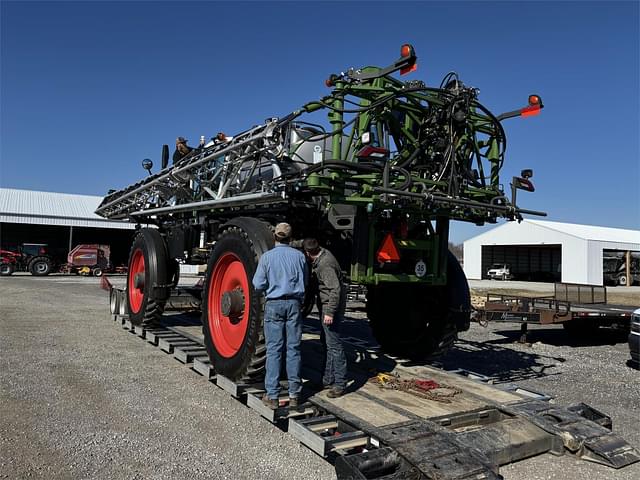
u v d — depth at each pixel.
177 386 5.17
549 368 7.01
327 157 5.54
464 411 4.01
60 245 33.69
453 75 4.67
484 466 3.09
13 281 20.48
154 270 7.30
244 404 4.66
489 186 5.02
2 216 27.22
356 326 10.00
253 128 5.23
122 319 8.49
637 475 3.51
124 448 3.61
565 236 36.81
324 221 5.15
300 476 3.27
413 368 5.46
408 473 3.10
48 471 3.20
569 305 8.96
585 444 3.73
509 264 46.06
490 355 7.87
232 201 5.42
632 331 7.03
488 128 5.04
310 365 5.34
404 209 4.61
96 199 34.81
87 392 4.89
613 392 5.76
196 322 8.27
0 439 3.66
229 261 5.12
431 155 4.76
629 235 44.00
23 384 5.05
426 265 5.12
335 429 3.87
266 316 4.13
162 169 7.61
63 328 8.49
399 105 4.68
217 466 3.38
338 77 4.35
